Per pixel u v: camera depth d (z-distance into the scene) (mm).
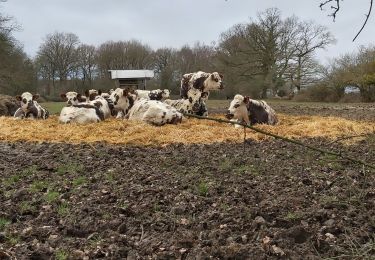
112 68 73062
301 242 4648
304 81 53312
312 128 13023
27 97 16906
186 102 17188
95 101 15969
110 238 4672
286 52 53656
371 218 4996
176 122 14117
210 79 16938
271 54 53281
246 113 14398
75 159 8727
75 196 6121
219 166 8000
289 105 34344
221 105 32312
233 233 4809
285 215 5281
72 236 4855
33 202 5848
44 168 7867
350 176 7125
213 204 5789
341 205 5543
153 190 6316
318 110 25859
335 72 48250
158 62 73125
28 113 16906
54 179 7141
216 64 57438
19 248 4402
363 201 5586
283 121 16172
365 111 24344
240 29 55406
